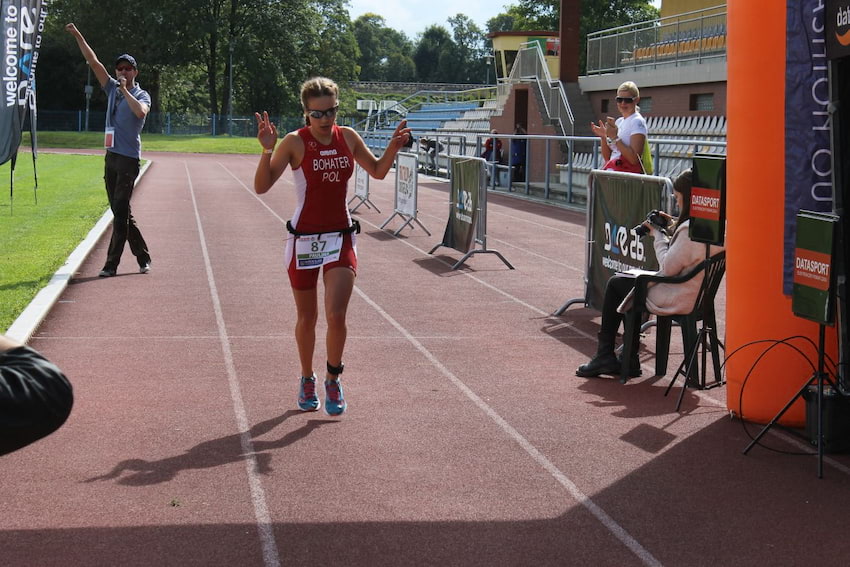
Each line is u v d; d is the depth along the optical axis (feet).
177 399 19.54
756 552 12.80
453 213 40.11
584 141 65.16
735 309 18.20
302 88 17.69
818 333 17.15
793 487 15.14
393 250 42.52
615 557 12.60
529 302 30.71
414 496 14.61
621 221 26.00
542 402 19.66
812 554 12.76
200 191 75.56
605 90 88.79
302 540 13.00
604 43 90.63
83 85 243.19
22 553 12.50
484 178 37.04
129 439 17.07
